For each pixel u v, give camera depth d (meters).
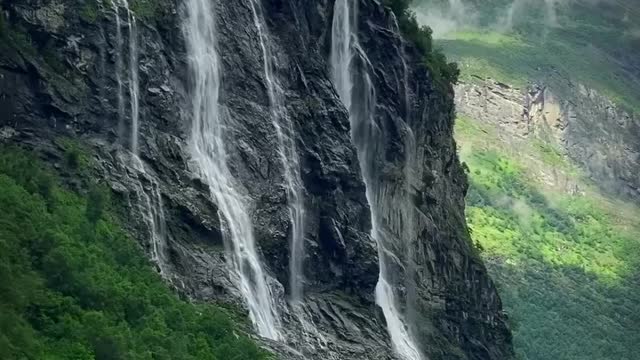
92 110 117.69
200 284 118.00
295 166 136.12
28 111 113.44
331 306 135.38
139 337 98.50
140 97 122.00
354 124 153.50
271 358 111.56
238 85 134.12
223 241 122.56
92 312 96.19
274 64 138.75
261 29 138.50
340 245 137.88
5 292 93.12
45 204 105.44
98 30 119.50
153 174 120.50
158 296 105.50
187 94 127.75
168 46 126.50
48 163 112.00
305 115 139.50
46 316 94.44
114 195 114.38
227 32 134.25
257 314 123.62
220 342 106.81
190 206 120.75
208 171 127.19
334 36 151.75
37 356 90.56
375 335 136.75
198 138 127.88
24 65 113.62
